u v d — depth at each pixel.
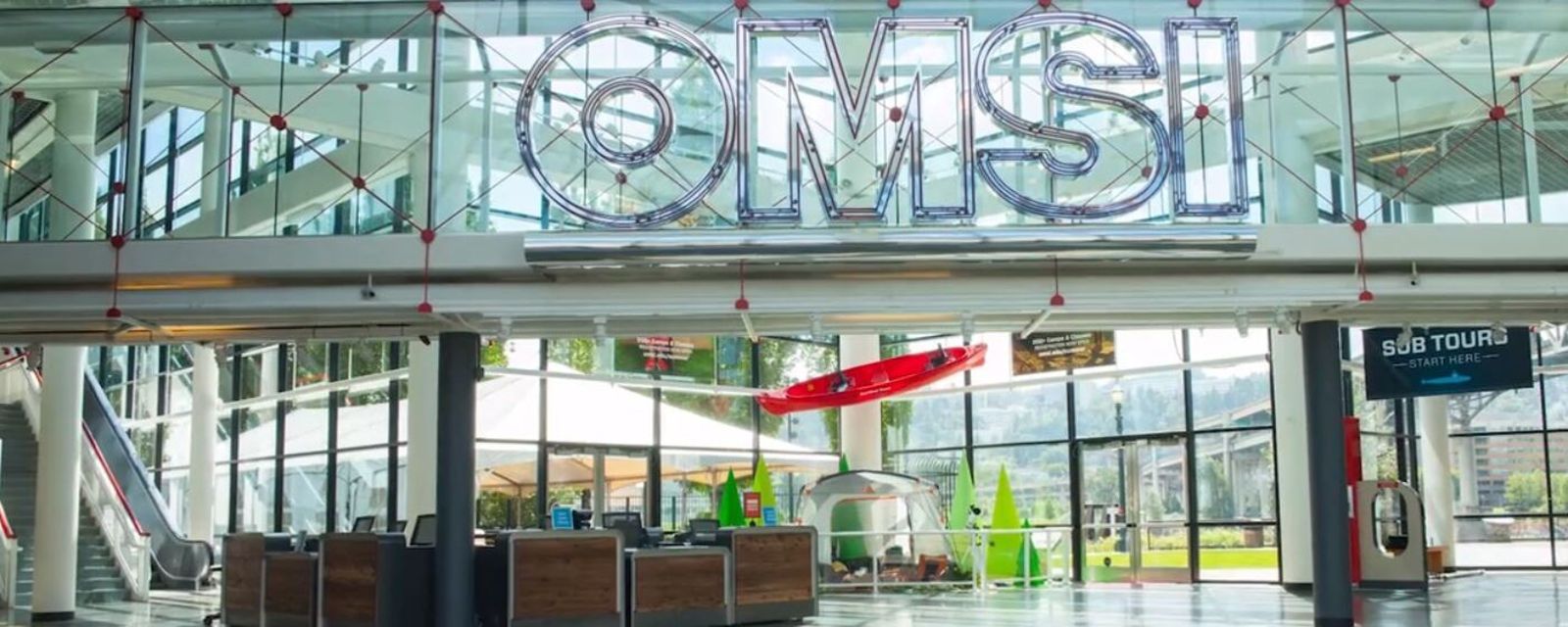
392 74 14.39
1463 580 23.67
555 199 13.63
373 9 14.52
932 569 22.55
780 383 27.92
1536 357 26.59
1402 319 14.87
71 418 18.53
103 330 14.76
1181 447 24.30
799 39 14.16
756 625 16.39
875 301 13.51
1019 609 18.06
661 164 14.02
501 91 14.43
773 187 13.95
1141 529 24.59
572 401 25.03
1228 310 14.55
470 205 14.12
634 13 14.59
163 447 32.25
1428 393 19.73
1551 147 14.29
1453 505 26.94
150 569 22.89
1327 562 14.41
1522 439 26.69
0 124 14.41
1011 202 13.48
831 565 22.23
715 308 13.51
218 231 14.12
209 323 14.35
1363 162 14.21
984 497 26.72
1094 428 25.39
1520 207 14.12
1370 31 14.50
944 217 13.51
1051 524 25.73
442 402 14.37
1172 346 24.55
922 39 14.07
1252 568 23.34
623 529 16.80
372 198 14.14
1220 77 14.05
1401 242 13.66
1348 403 25.98
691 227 13.35
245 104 14.41
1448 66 14.46
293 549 17.80
